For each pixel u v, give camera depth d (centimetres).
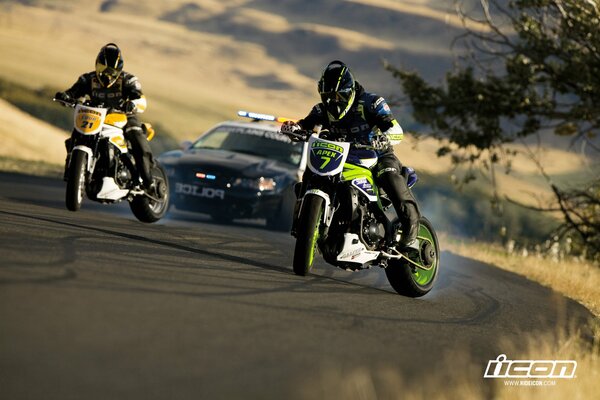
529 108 7044
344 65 3416
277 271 3538
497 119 7125
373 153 3481
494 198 7319
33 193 6050
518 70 6931
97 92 4453
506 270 5647
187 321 2316
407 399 1977
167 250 3581
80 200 4541
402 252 3500
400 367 2288
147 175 4519
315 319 2666
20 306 2161
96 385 1733
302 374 2047
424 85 7300
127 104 4375
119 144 4425
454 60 7200
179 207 5694
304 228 3400
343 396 1939
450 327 2998
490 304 3759
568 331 3303
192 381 1861
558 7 6725
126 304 2372
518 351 2770
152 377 1838
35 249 2980
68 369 1792
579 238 7525
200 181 5597
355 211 3388
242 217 5616
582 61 6700
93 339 2006
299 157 6038
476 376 2362
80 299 2336
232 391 1848
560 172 14838
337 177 3375
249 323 2431
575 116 6819
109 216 4825
